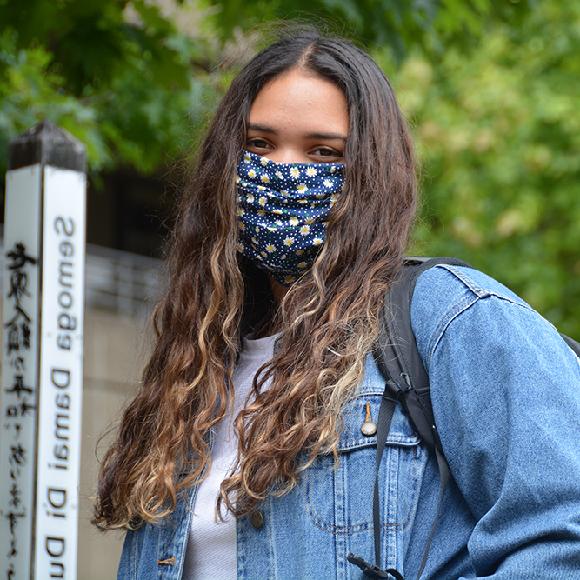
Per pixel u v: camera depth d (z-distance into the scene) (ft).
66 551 24.39
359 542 15.28
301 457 15.70
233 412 16.96
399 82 75.10
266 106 17.31
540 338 15.25
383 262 16.69
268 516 15.87
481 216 76.54
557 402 14.69
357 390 15.79
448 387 15.30
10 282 25.25
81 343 25.22
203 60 48.70
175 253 18.47
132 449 17.58
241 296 17.49
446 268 16.35
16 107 41.81
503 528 14.46
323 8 34.37
